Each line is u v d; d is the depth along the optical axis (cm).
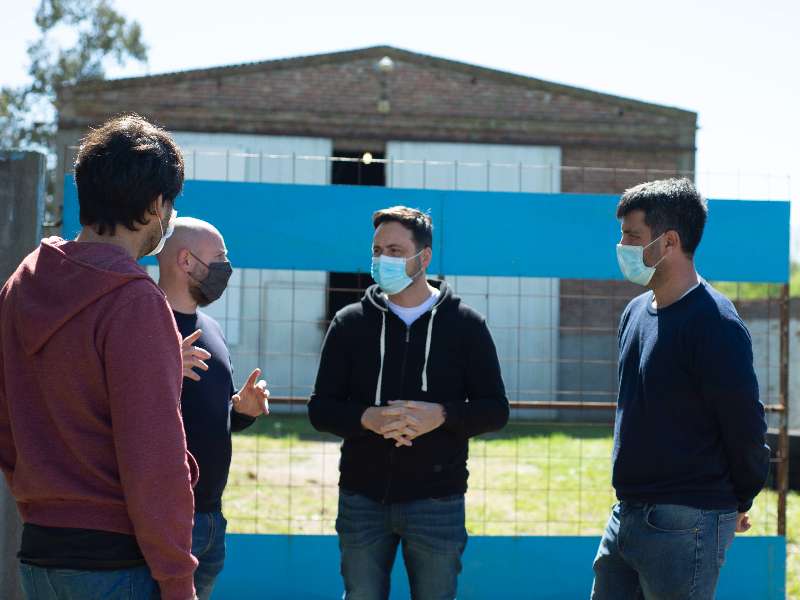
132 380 196
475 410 331
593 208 443
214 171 1506
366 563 335
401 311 347
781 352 452
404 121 1542
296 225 434
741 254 446
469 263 439
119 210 210
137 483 193
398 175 1528
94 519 201
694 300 295
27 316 202
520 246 441
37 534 204
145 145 211
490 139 1548
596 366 1345
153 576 199
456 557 334
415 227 342
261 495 725
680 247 300
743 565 438
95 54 2375
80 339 198
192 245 305
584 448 986
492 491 767
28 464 202
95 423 200
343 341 347
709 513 287
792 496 788
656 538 290
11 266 398
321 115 1535
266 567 428
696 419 290
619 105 1550
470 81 1553
